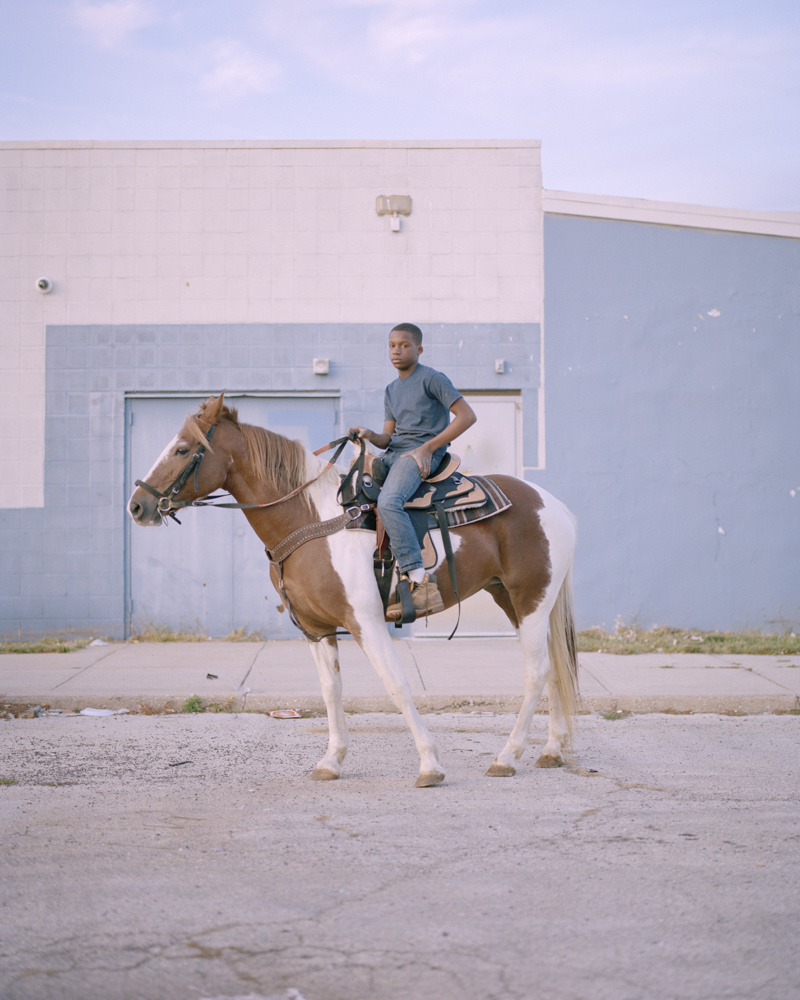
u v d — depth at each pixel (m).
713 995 2.93
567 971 3.08
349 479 5.50
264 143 11.49
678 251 11.62
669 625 11.53
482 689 7.96
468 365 11.53
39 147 11.44
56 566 11.37
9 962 3.18
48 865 4.09
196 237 11.51
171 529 11.44
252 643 10.91
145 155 11.49
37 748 6.39
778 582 11.59
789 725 7.18
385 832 4.53
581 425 11.57
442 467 5.71
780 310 11.66
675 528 11.58
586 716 7.52
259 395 11.55
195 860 4.14
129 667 9.16
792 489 11.62
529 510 5.90
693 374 11.62
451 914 3.54
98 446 11.45
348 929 3.41
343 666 9.16
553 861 4.11
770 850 4.24
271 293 11.52
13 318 11.45
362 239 11.53
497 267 11.55
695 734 6.85
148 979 3.05
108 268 11.48
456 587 5.59
